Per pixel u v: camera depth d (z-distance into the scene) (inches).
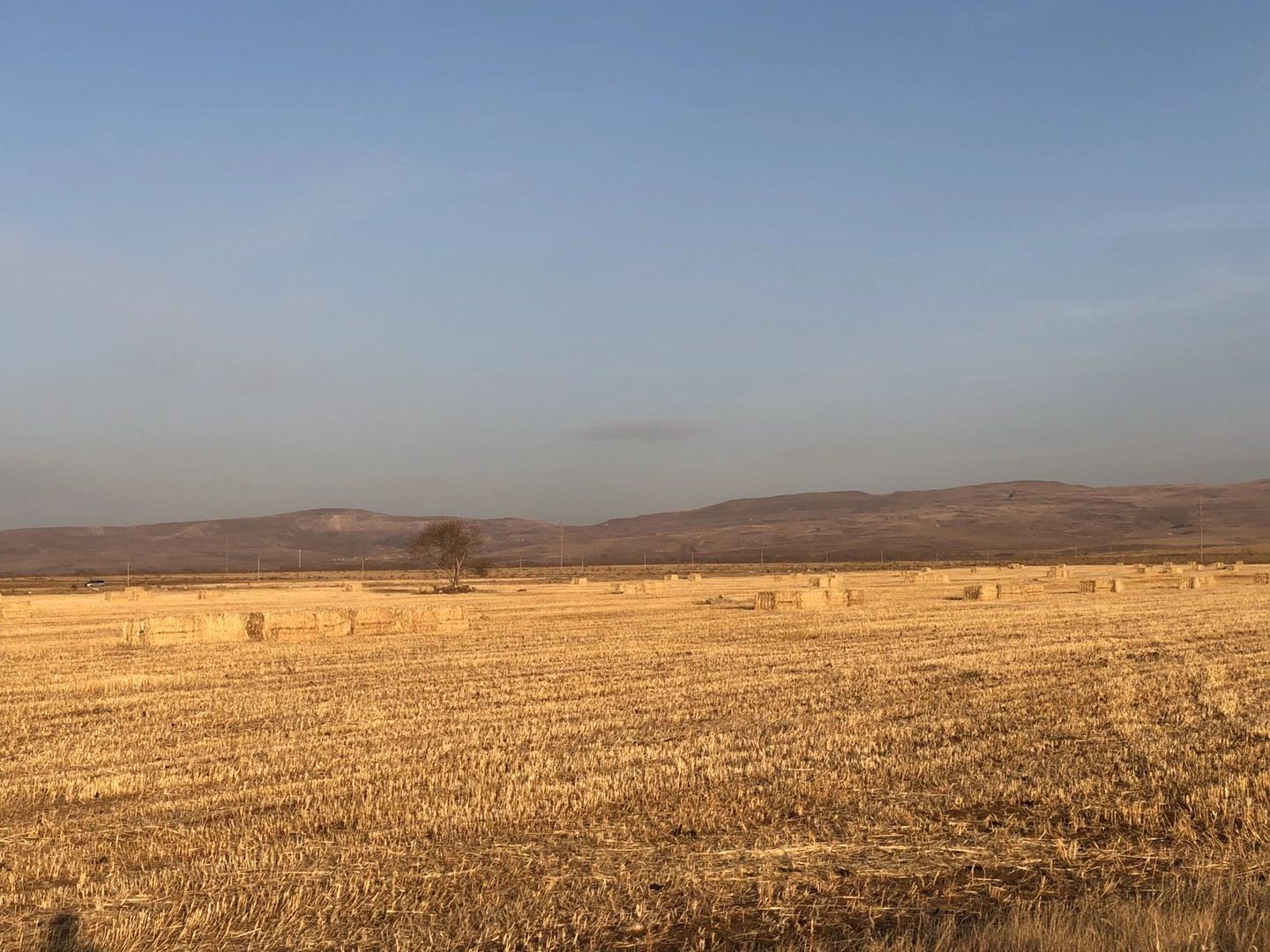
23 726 817.5
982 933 361.7
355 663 1200.8
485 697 928.3
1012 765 630.5
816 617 1786.4
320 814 547.2
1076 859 465.1
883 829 508.1
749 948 384.5
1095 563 6427.2
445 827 520.7
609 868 459.5
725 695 918.4
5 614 2220.7
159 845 500.1
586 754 674.2
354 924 401.4
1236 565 4854.8
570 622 1775.3
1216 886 393.1
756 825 521.0
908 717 801.6
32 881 455.8
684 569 7288.4
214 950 378.6
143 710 888.3
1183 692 900.0
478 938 386.0
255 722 824.9
